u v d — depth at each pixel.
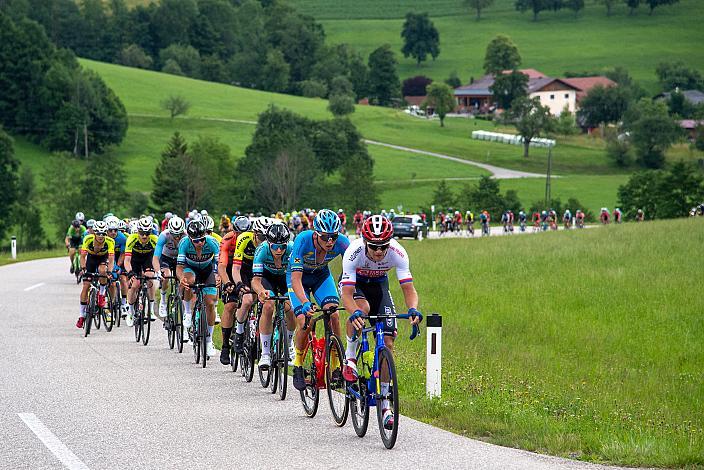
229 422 14.20
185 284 20.17
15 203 131.38
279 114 191.50
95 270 25.61
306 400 14.91
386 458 11.84
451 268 46.66
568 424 14.38
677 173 149.38
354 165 155.12
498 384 18.77
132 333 25.95
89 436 13.09
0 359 20.61
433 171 199.38
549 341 26.89
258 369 18.56
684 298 33.34
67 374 18.62
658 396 19.59
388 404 12.47
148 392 16.77
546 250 52.81
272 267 16.42
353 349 13.34
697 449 12.20
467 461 11.66
